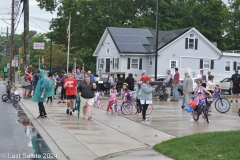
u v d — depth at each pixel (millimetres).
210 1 66188
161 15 63000
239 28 70438
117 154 11086
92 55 58375
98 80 36562
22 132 14656
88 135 14125
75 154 11086
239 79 27375
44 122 17344
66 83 20016
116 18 60844
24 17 33281
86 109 18797
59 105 24828
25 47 33344
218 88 21703
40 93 18656
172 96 29625
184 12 64375
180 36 48844
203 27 64125
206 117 17672
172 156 10539
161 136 14047
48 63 57156
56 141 12914
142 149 11758
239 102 28312
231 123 17438
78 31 61094
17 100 27609
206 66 50625
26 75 29578
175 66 49062
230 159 9578
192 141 11828
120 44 49500
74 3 61125
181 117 19594
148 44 50781
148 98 17406
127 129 15609
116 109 20469
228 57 51844
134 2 63812
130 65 49312
